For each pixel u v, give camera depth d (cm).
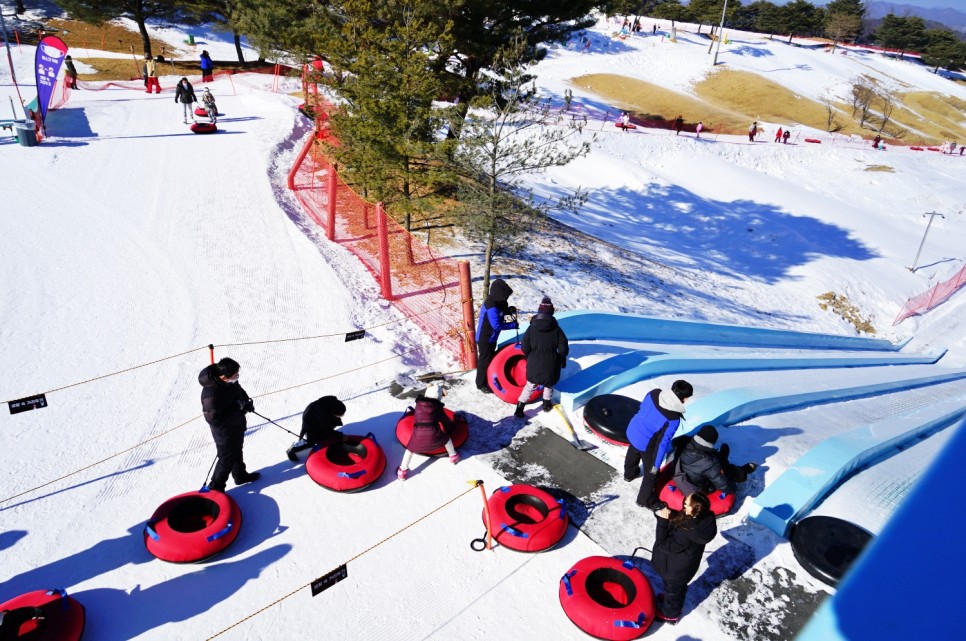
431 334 1103
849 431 866
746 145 5012
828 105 7044
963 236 4300
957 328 3169
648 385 988
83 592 580
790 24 10881
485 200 1266
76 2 3547
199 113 2273
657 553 559
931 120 7500
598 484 754
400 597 600
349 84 1444
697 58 7806
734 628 578
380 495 722
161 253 1269
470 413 880
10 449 745
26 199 1439
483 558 648
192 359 953
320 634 559
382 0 1680
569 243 2164
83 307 1055
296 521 679
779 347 1981
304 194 1717
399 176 1456
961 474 128
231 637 551
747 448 816
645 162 4447
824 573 617
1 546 622
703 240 3494
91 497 692
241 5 3153
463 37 1908
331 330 1065
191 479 731
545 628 576
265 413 853
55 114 2267
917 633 109
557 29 2211
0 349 923
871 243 3838
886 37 11294
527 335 835
